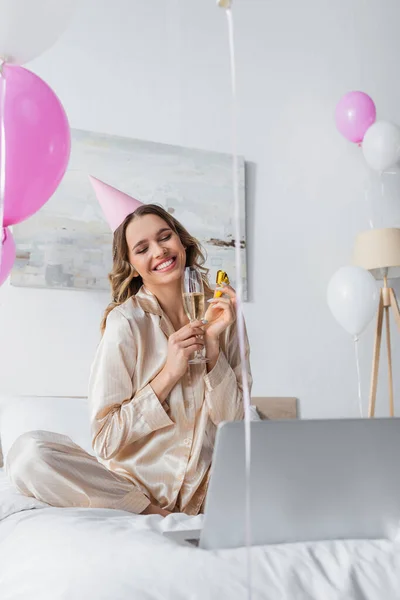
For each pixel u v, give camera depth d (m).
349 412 3.05
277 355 2.94
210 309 1.78
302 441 0.89
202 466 1.67
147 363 1.71
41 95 1.48
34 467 1.46
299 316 3.00
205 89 2.95
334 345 3.07
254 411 2.43
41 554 1.05
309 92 3.19
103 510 1.30
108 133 2.71
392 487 0.96
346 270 2.77
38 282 2.48
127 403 1.65
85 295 2.58
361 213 3.21
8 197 1.48
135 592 0.85
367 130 3.04
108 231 2.61
